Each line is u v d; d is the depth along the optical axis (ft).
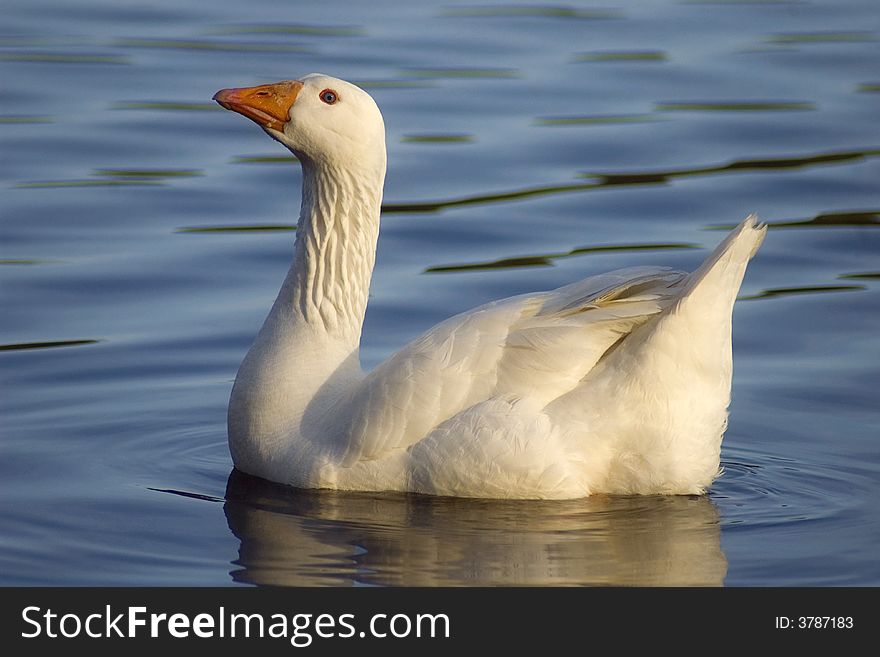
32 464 43.04
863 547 37.01
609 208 70.64
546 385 38.88
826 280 62.54
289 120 42.11
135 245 65.26
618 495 39.75
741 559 36.17
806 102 86.94
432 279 61.82
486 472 38.78
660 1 115.44
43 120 82.53
